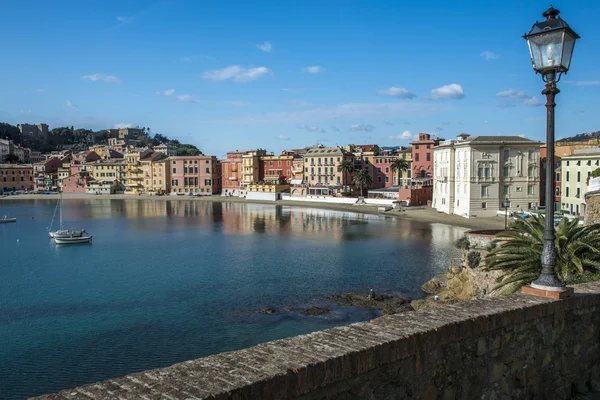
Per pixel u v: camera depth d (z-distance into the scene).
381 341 7.16
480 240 35.34
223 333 37.69
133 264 65.69
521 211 96.00
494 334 8.82
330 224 108.25
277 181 185.88
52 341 36.22
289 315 41.94
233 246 79.88
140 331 38.28
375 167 167.62
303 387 6.20
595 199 29.08
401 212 120.94
